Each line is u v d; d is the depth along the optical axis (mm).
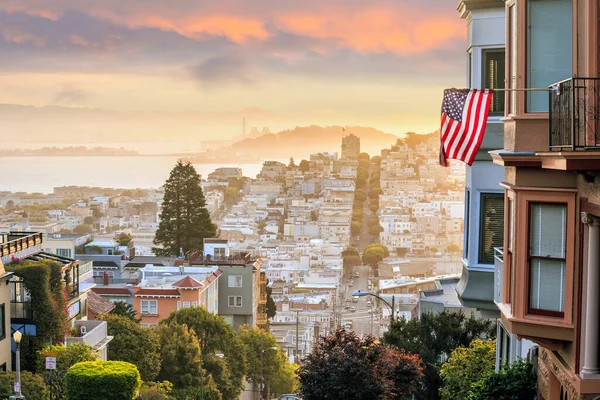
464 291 31047
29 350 44906
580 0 16859
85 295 57312
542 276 17188
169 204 136500
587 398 15750
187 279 89750
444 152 18781
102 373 37219
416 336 36625
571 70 17438
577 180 16656
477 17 30297
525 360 23047
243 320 104250
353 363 28922
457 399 28766
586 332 15891
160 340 63531
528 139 17516
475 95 18641
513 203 17703
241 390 77500
